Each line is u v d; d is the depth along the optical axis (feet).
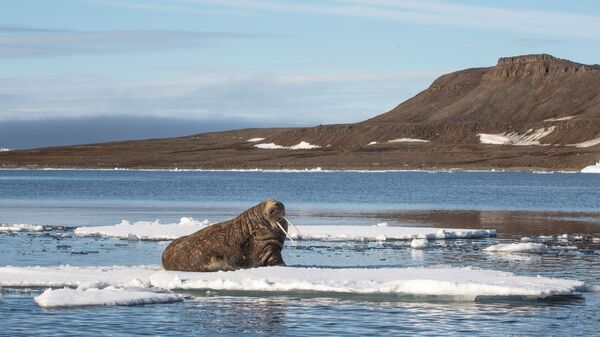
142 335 80.02
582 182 651.66
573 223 223.51
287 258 137.69
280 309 91.81
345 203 332.39
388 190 475.31
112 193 415.03
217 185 544.62
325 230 181.57
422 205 318.45
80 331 81.15
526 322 85.76
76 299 93.61
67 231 185.78
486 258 138.72
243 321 86.02
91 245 155.94
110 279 107.96
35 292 101.24
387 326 83.92
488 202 343.26
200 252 114.73
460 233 178.60
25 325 83.35
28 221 223.51
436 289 99.09
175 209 284.00
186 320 86.33
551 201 353.92
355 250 149.79
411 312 90.38
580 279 114.73
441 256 141.49
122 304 93.81
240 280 103.76
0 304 93.40
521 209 293.64
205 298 97.86
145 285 104.17
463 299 97.60
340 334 80.79
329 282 102.99
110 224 213.66
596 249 153.28
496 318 87.40
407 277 107.34
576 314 89.56
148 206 302.45
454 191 464.65
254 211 116.16
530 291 97.60
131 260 133.90
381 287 99.91
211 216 246.88
